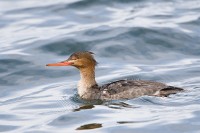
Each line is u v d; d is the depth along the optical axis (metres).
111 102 15.52
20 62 18.91
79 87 16.53
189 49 19.64
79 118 14.33
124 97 15.59
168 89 15.49
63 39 20.27
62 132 13.48
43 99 16.30
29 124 14.30
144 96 15.34
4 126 14.28
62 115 14.63
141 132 13.09
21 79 17.98
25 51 19.69
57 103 15.88
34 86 17.52
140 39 20.12
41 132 13.62
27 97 16.58
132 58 19.30
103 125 13.67
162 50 19.67
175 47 19.77
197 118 13.62
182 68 18.11
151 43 19.97
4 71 18.39
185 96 15.17
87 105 15.52
